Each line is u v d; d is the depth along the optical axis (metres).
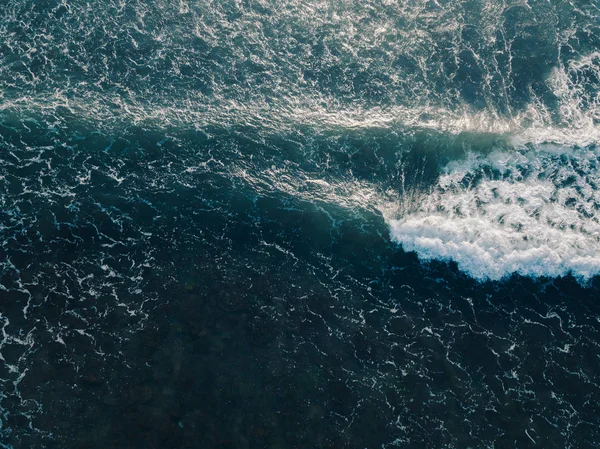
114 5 57.50
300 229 47.56
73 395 39.16
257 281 44.88
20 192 47.19
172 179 49.12
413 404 40.22
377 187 49.59
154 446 37.59
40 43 55.06
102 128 50.97
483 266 45.69
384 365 41.69
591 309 44.22
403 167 50.47
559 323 43.56
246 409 39.31
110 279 43.97
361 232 47.41
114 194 47.88
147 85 53.66
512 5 57.88
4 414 38.28
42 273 43.75
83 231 45.88
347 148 51.34
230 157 50.56
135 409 38.81
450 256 46.19
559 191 48.69
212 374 40.47
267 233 47.28
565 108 53.06
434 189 49.19
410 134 51.72
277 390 40.22
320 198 49.00
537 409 40.12
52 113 51.41
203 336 41.97
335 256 46.56
